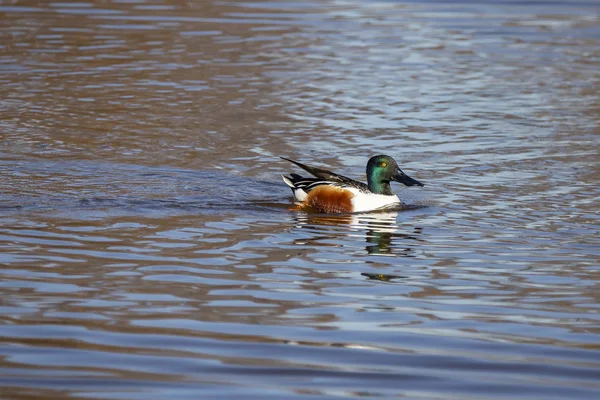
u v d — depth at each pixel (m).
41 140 19.08
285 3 34.56
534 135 20.34
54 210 14.84
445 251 13.45
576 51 28.31
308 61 26.47
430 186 17.02
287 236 14.08
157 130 20.06
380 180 16.06
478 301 11.50
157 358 9.66
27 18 30.59
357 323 10.73
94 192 15.91
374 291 11.78
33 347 9.82
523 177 17.47
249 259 12.90
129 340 10.08
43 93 22.62
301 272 12.45
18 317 10.58
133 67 25.22
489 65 26.61
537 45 29.11
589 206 15.65
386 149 19.23
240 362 9.63
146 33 29.08
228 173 17.42
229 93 23.17
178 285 11.77
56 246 13.10
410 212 15.57
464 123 21.22
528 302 11.47
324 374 9.41
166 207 15.31
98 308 10.94
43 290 11.43
